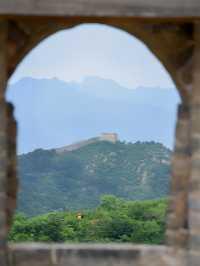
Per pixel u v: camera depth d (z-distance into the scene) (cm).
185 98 2027
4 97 1898
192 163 1889
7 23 1962
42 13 1762
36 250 2081
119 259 2089
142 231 4569
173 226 2038
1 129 1883
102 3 1766
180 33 2056
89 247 2106
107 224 4741
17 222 4706
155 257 2064
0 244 1888
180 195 2016
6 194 1959
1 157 1877
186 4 1767
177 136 2022
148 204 4994
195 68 1886
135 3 1766
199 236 1881
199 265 1878
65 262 2091
